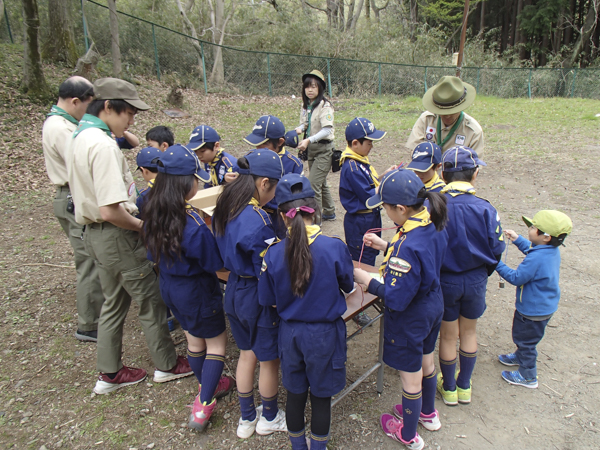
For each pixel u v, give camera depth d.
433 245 2.05
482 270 2.46
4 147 8.05
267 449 2.40
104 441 2.44
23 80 10.26
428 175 2.73
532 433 2.46
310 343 2.03
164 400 2.76
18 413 2.62
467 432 2.48
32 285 4.07
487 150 8.84
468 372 2.63
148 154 3.07
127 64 14.47
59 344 3.27
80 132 2.44
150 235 2.33
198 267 2.43
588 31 23.02
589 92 18.34
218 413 2.67
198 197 3.24
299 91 17.34
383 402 2.72
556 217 2.49
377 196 2.12
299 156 5.22
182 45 16.30
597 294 3.76
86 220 2.51
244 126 11.38
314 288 2.00
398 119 12.52
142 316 2.74
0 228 5.38
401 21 25.73
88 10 15.48
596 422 2.51
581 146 8.78
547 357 3.06
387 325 2.24
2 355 3.12
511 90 18.61
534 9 24.66
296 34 19.47
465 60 21.81
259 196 2.34
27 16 9.80
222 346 2.58
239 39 19.39
